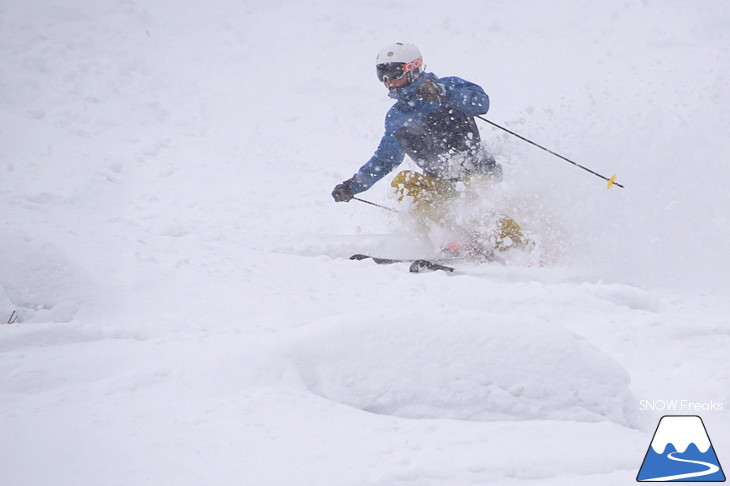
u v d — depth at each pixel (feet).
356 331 35.86
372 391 33.53
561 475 27.63
